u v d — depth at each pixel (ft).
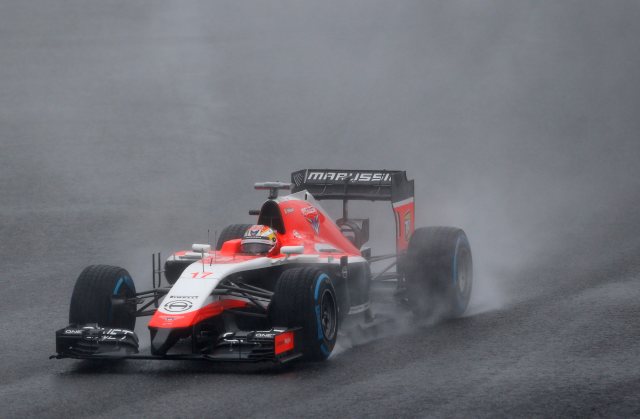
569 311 134.82
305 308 107.76
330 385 100.07
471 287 139.64
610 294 145.07
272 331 105.70
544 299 144.25
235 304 115.14
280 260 118.93
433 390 97.45
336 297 117.91
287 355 106.83
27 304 147.74
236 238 137.59
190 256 122.01
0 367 112.47
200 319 106.01
